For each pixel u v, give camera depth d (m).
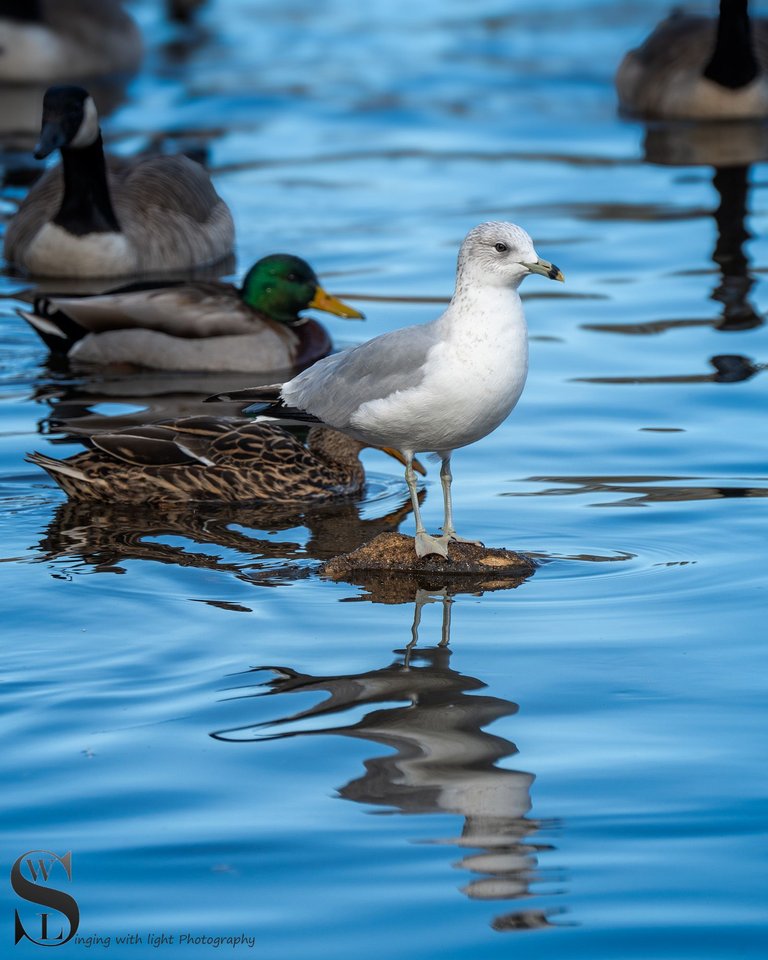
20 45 34.38
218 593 12.05
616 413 16.56
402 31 39.59
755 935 7.49
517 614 11.60
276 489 14.53
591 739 9.49
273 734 9.57
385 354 12.05
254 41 38.81
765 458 15.08
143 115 31.62
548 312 20.30
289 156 28.75
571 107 32.38
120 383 18.23
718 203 25.09
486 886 7.88
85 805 8.70
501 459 15.39
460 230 23.97
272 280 19.14
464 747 9.38
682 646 10.92
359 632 11.24
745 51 31.22
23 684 10.30
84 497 14.45
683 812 8.59
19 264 23.78
